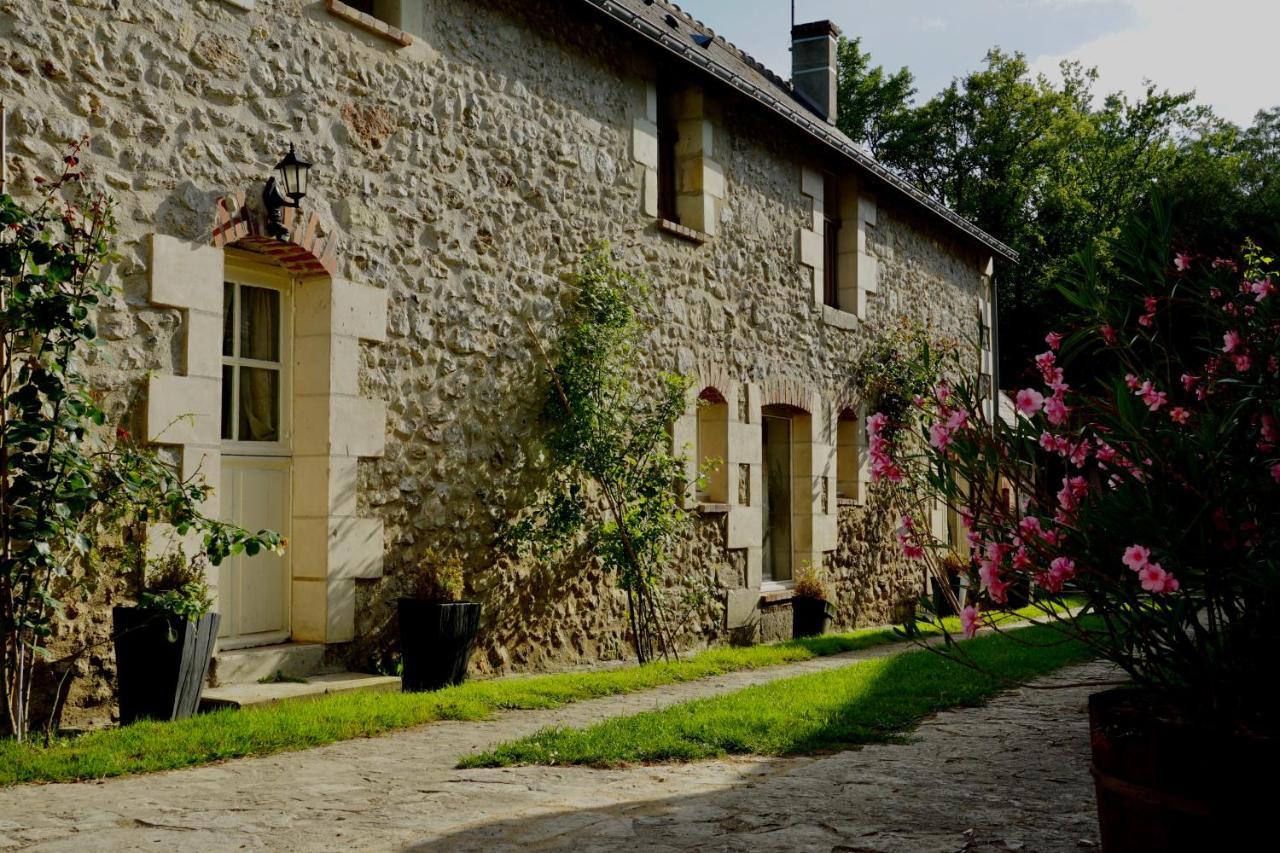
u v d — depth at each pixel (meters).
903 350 12.55
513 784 3.97
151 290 5.32
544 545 7.47
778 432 11.12
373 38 6.58
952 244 14.77
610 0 7.80
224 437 6.00
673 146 9.59
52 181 4.98
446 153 7.04
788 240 10.84
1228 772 2.27
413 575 6.70
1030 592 2.74
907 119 26.52
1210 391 2.71
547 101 7.86
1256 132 25.89
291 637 6.23
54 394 4.51
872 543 12.28
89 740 4.51
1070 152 26.38
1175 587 2.34
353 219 6.39
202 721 4.88
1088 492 2.68
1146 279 2.96
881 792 3.80
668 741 4.62
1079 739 4.85
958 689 6.28
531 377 7.57
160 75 5.45
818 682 6.52
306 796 3.77
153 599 4.76
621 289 8.19
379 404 6.50
